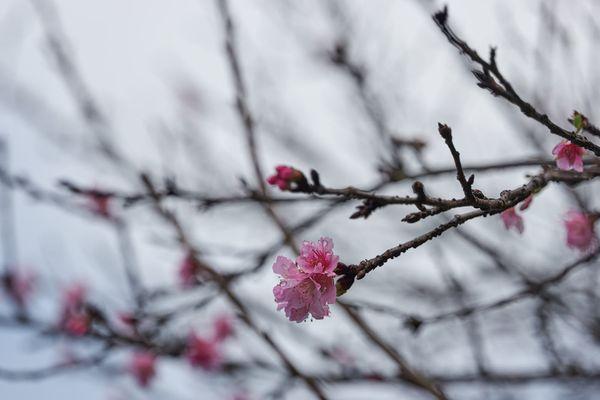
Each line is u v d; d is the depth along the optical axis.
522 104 1.96
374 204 2.01
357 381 3.73
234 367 3.90
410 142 3.48
